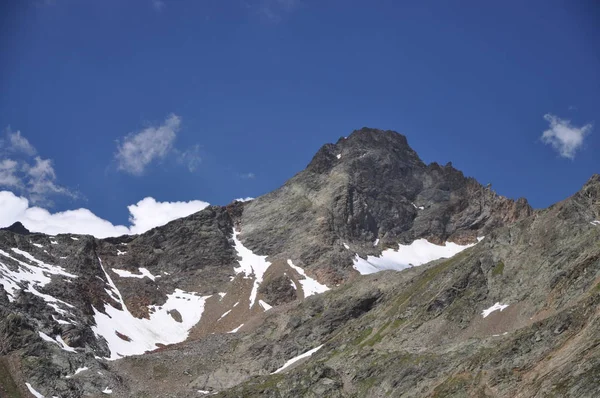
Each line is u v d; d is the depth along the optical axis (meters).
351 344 165.25
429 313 154.00
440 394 113.25
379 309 179.12
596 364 93.62
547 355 107.00
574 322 109.69
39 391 169.62
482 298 147.75
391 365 136.75
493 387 107.38
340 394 136.38
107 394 173.88
